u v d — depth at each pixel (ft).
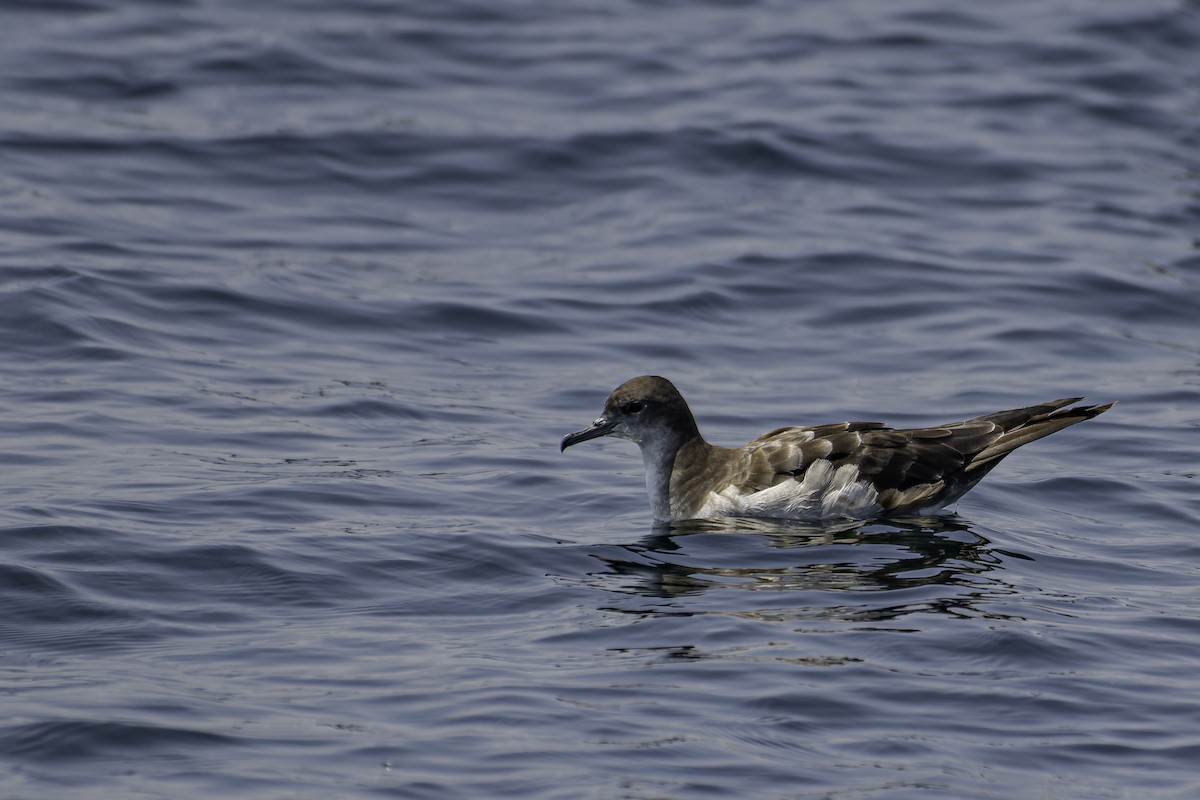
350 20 103.76
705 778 31.71
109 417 55.67
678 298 71.36
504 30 104.27
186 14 103.19
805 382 63.57
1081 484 53.47
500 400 60.95
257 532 45.93
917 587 43.09
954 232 79.41
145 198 79.10
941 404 61.00
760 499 50.47
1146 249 77.56
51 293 65.51
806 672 36.78
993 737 33.78
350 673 36.78
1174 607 41.91
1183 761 32.83
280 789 31.04
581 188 83.87
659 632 39.58
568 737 33.35
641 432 51.49
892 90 95.66
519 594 42.70
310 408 58.39
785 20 107.86
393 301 69.62
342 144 86.48
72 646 38.06
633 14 108.78
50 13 101.86
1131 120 92.48
